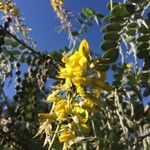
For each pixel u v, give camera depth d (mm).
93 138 3053
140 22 2682
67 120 2615
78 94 2564
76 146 2961
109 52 2615
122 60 3607
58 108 2607
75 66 2490
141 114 3566
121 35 2670
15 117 3637
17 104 3607
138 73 3494
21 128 3605
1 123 3691
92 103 2541
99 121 3336
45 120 2658
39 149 3396
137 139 3387
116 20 2670
